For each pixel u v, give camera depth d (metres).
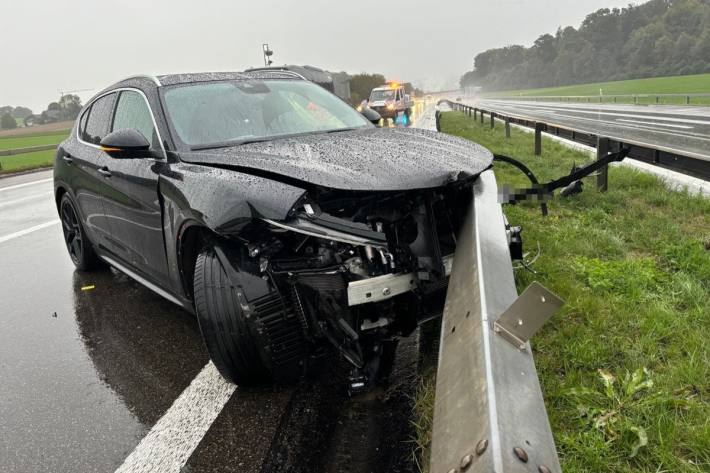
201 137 3.61
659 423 2.31
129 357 3.76
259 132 3.82
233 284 2.70
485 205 3.02
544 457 1.38
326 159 3.06
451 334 2.04
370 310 2.88
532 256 4.52
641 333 3.12
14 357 3.91
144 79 4.21
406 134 3.98
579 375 2.74
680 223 5.34
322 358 3.33
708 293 3.62
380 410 2.83
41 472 2.61
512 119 14.04
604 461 2.16
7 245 7.52
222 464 2.55
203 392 3.21
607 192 6.62
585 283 3.92
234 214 2.63
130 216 3.91
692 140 12.05
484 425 1.41
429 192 2.98
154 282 4.00
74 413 3.12
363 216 2.84
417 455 2.45
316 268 2.73
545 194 4.76
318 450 2.58
